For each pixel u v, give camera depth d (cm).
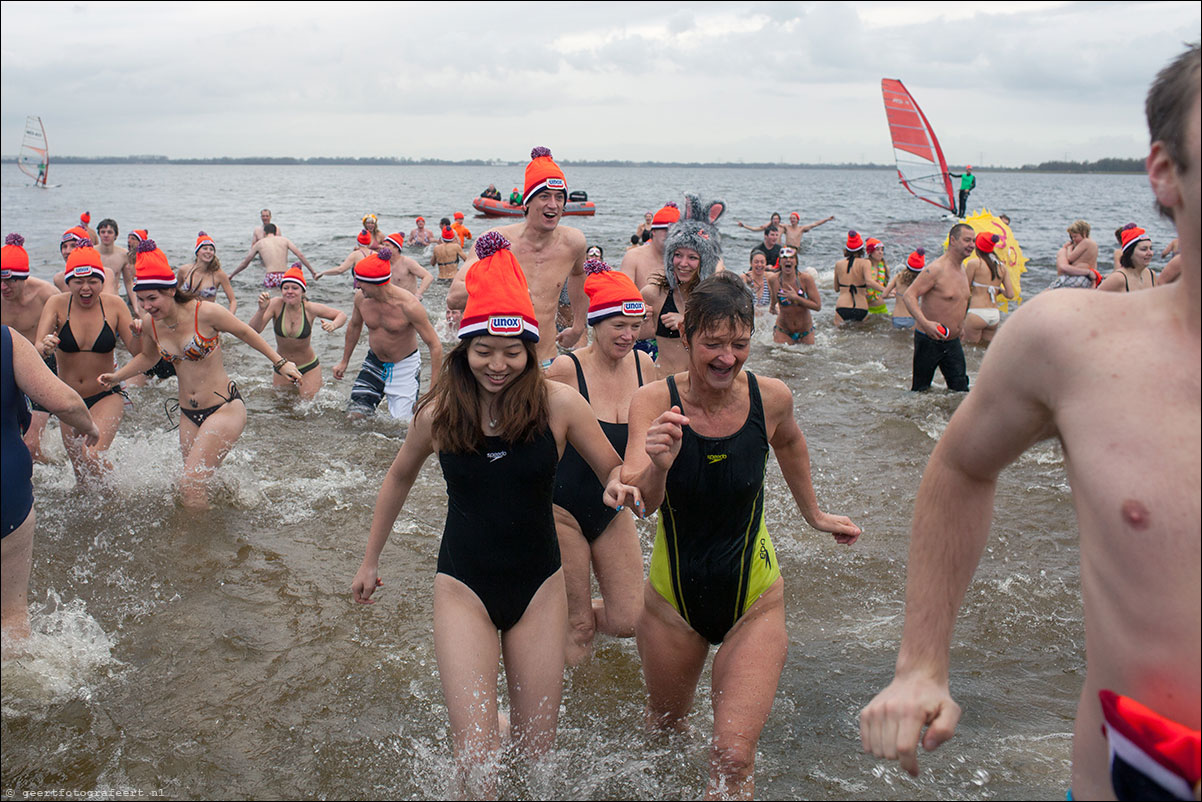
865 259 1479
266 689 427
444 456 346
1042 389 191
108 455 708
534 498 350
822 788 348
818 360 1209
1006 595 520
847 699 416
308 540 605
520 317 332
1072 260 1345
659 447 307
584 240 672
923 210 6088
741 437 339
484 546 349
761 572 348
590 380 484
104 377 680
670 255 667
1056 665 447
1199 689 164
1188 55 170
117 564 560
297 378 729
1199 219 163
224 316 681
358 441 834
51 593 518
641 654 372
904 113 3216
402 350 912
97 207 5644
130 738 388
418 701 418
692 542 345
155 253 655
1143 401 170
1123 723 166
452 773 359
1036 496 682
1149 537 166
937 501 227
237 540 600
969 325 1253
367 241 1728
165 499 663
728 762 321
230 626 486
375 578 389
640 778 355
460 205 6191
